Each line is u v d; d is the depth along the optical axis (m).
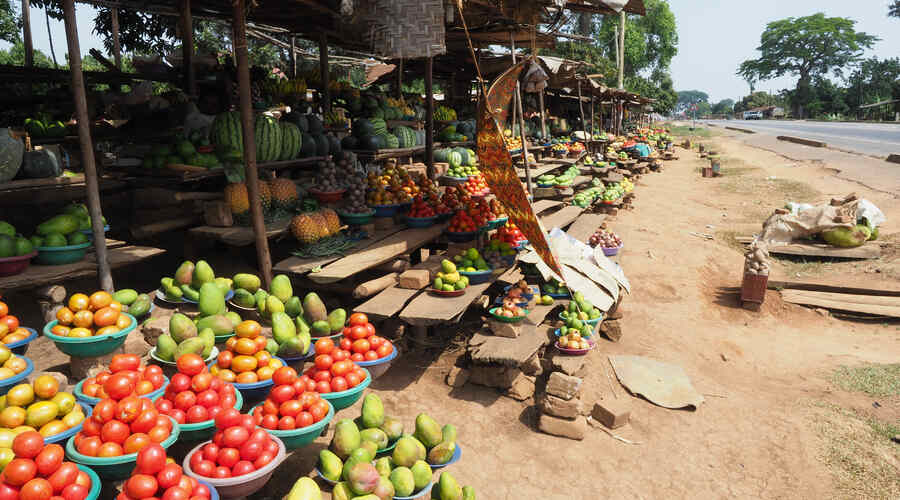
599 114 31.30
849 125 67.06
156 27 15.82
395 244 7.29
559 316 7.29
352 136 10.62
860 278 11.22
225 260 8.03
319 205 7.93
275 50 24.72
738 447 5.84
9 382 3.92
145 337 5.31
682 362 7.90
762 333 9.26
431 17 6.28
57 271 5.36
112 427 3.16
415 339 7.07
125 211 8.12
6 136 5.44
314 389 4.14
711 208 18.78
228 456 3.30
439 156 12.99
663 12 63.31
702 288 11.17
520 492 4.89
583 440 5.73
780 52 133.25
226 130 7.46
